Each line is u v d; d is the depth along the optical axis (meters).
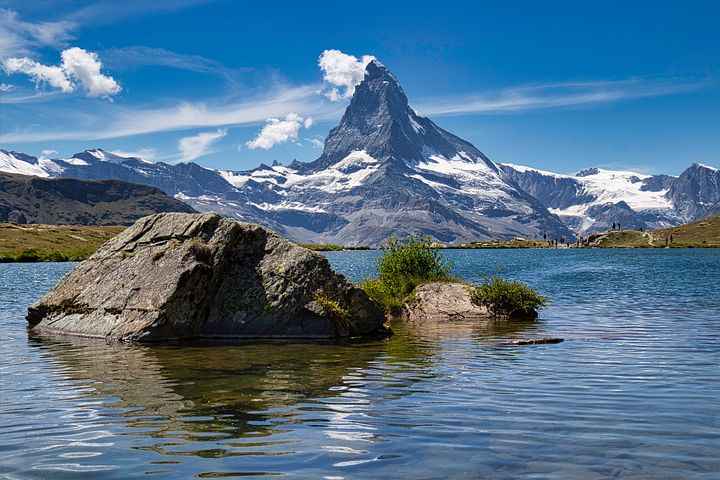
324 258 30.89
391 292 43.28
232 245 30.47
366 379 18.11
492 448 10.79
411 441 11.28
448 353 23.72
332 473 9.48
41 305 31.98
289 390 16.45
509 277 85.81
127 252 31.69
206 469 9.73
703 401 14.67
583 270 105.19
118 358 22.55
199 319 28.42
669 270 99.88
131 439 11.54
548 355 22.73
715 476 9.20
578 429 12.08
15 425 12.69
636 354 22.69
